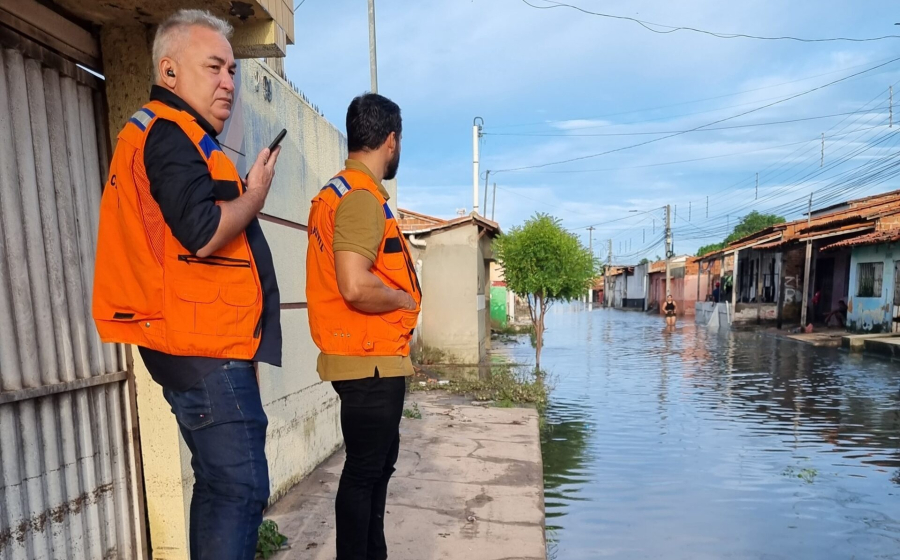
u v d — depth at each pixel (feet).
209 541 4.80
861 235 66.59
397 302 6.46
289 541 10.11
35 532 6.78
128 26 7.95
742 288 100.22
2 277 6.42
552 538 14.39
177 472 8.45
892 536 14.56
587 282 47.83
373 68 31.89
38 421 6.86
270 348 5.32
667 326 88.48
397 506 11.80
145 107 4.91
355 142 6.74
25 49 6.71
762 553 13.62
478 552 9.68
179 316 4.68
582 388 35.70
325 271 6.61
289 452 13.04
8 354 6.47
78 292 7.54
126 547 8.22
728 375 40.55
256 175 5.19
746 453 21.79
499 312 87.92
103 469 7.86
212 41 5.16
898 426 25.91
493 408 23.26
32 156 6.86
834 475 19.27
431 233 46.09
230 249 4.90
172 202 4.46
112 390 8.05
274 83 12.60
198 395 4.81
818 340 60.90
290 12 8.77
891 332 57.57
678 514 15.94
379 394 6.61
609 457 21.33
